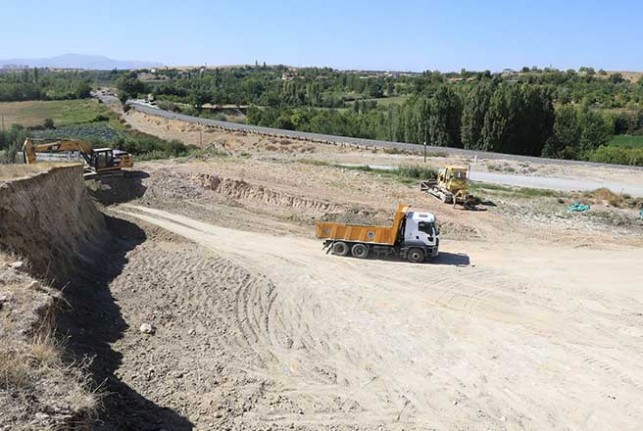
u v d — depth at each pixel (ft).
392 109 253.03
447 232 97.91
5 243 51.85
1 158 136.05
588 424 43.50
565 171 158.81
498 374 50.49
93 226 82.38
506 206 113.39
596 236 97.30
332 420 42.09
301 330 57.72
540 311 65.31
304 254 83.97
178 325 55.98
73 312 51.29
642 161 197.06
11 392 28.50
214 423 39.91
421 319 61.93
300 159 161.48
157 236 88.69
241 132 235.40
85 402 30.30
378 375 49.37
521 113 215.51
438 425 42.42
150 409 40.01
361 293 69.00
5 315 37.11
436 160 172.96
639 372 51.75
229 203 113.09
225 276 71.72
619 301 68.90
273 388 45.78
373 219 91.61
